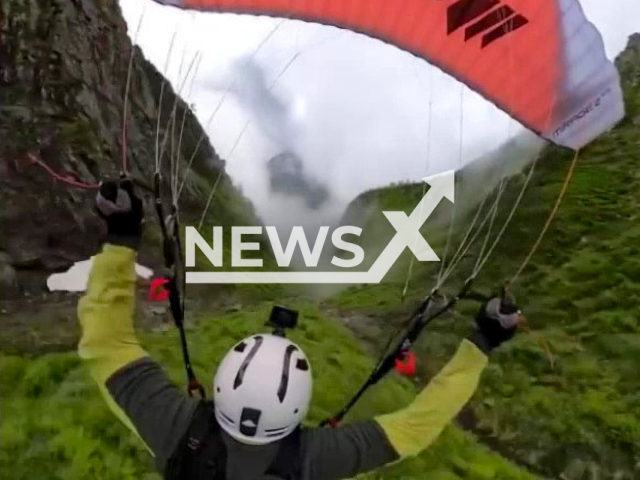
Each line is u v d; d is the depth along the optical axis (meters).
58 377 2.45
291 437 1.15
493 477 2.39
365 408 2.47
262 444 1.12
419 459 2.42
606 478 2.41
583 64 1.61
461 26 1.69
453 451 2.45
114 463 2.31
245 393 1.09
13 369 2.47
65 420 2.37
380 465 1.17
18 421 2.38
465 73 1.75
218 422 1.14
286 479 1.12
